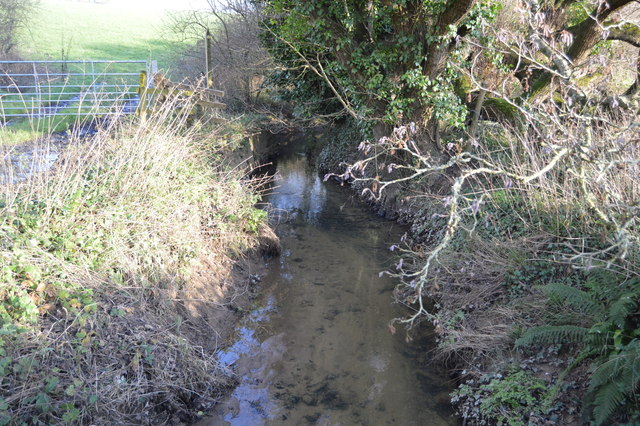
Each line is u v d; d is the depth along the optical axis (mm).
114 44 27125
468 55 10953
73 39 26891
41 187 5305
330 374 5535
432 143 10719
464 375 5375
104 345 4391
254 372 5531
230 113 17375
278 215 11273
